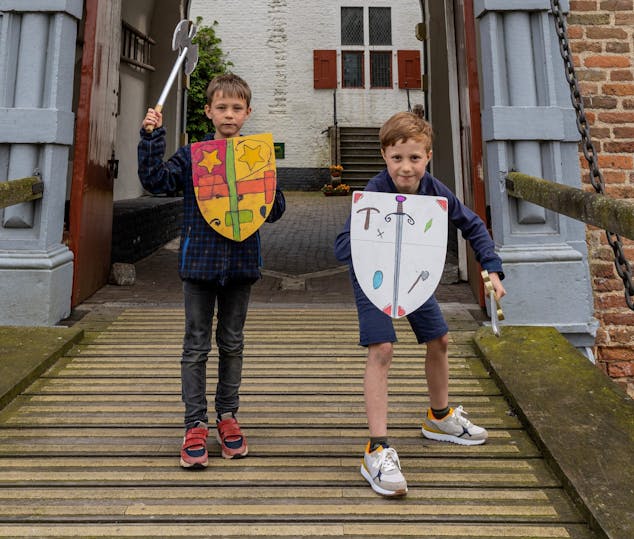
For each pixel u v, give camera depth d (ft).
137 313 11.28
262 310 11.84
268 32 40.40
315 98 40.52
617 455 5.96
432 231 5.64
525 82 10.39
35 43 10.43
